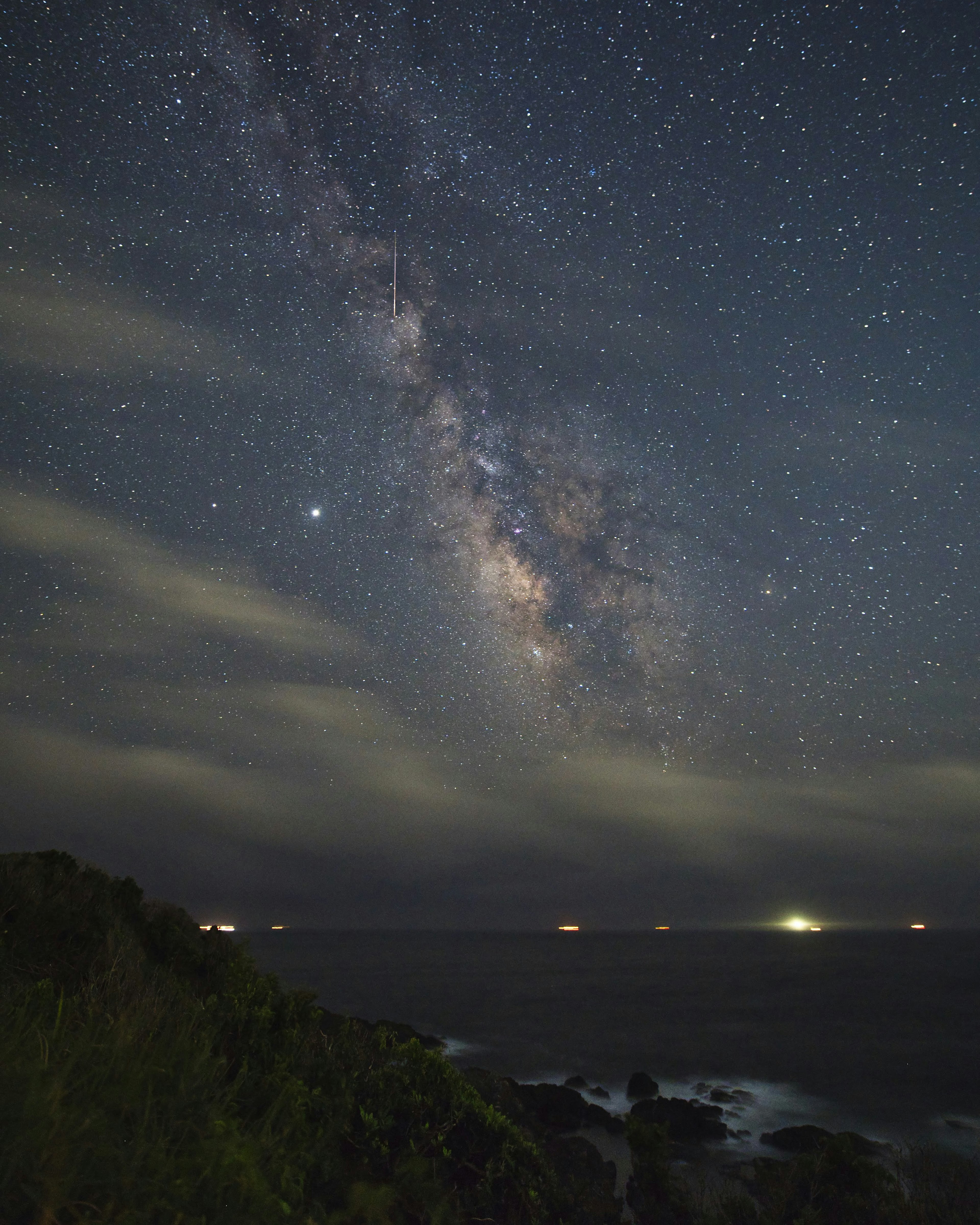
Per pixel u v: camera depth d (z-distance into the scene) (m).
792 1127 20.61
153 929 8.34
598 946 184.75
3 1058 2.92
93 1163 2.56
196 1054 3.93
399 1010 50.00
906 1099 26.58
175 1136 3.04
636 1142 9.06
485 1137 5.81
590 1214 6.58
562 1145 14.76
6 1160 2.40
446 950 151.38
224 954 8.95
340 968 91.44
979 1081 29.27
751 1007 52.91
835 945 179.38
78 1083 3.01
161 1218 2.49
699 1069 31.78
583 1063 32.84
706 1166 17.67
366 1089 5.48
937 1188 8.66
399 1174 4.69
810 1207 8.07
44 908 6.54
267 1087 4.50
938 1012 50.25
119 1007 4.61
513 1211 5.32
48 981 4.18
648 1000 57.25
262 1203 2.78
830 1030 42.25
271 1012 5.77
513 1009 50.88
